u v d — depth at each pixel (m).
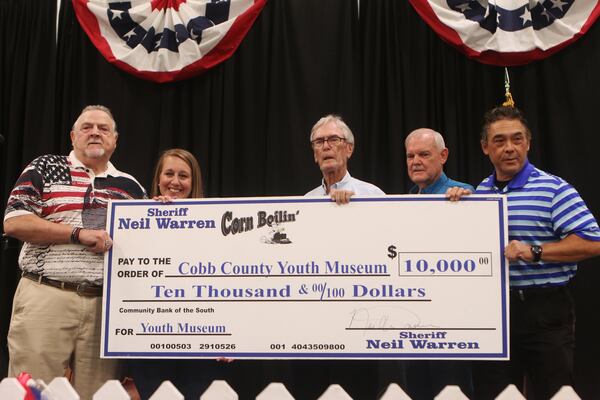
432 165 3.40
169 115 4.66
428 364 3.29
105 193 3.18
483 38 4.37
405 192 4.43
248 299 2.85
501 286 2.75
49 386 2.20
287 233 2.88
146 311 2.89
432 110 4.50
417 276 2.79
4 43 4.88
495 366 2.95
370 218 2.85
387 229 2.83
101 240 2.92
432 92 4.51
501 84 4.46
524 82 4.40
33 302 2.99
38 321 2.96
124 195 3.23
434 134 3.46
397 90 4.50
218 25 4.59
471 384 3.08
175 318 2.87
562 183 2.95
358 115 4.53
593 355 4.12
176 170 3.28
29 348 2.95
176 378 3.07
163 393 2.15
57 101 4.83
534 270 2.89
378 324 2.78
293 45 4.64
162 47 4.62
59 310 2.98
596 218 4.22
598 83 4.32
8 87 4.87
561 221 2.85
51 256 3.02
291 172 4.50
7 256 4.57
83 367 3.03
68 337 3.01
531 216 2.92
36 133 4.75
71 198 3.11
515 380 3.00
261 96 4.64
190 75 4.62
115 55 4.63
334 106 4.54
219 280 2.88
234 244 2.90
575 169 4.30
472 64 4.49
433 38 4.55
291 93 4.57
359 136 4.49
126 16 4.68
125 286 2.91
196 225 2.93
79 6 4.73
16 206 2.99
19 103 4.83
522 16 4.38
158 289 2.90
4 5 4.89
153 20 4.70
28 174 3.07
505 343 2.72
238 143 4.66
